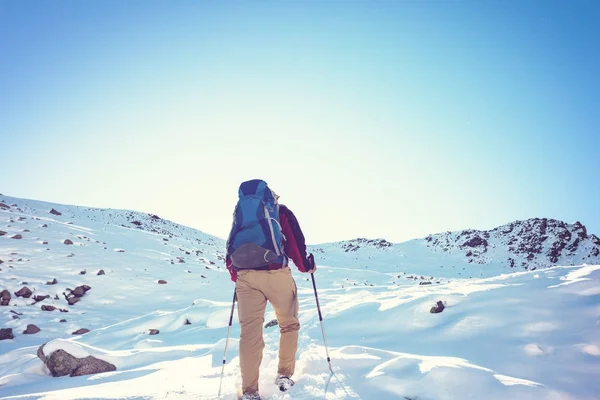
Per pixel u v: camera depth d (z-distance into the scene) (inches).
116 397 137.3
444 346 177.5
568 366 147.0
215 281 719.1
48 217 997.8
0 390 173.6
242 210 145.0
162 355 225.3
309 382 143.8
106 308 554.3
